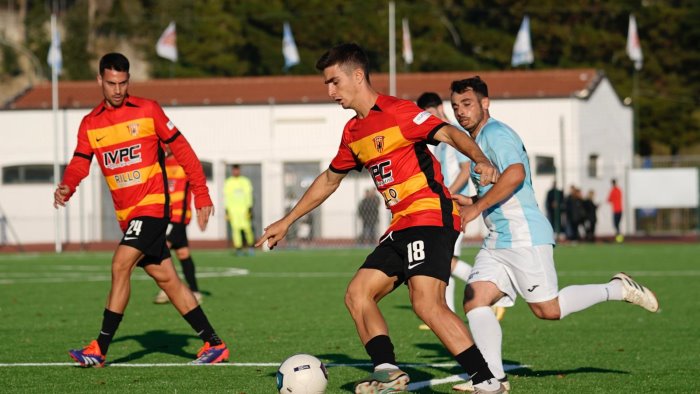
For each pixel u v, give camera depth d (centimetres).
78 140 2192
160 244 2191
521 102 10012
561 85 10588
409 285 1614
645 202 9081
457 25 14625
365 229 9219
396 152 1617
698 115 15600
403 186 1631
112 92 2116
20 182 10244
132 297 4103
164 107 10244
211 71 14912
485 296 1864
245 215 7550
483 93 1869
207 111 10238
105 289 4581
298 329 2950
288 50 11338
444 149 2834
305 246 9181
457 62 14025
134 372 2134
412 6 14425
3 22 16600
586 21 14700
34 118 10238
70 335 2856
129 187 2169
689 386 1922
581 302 1888
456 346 1594
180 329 2973
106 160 2167
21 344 2650
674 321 3111
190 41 15062
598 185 10488
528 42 11050
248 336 2781
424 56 14088
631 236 10244
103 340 2183
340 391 1877
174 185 3712
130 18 16650
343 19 14200
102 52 16588
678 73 15212
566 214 8994
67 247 9588
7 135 10238
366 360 2303
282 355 2394
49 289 4588
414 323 3086
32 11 16638
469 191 2814
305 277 5234
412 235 1617
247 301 3884
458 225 1650
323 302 3838
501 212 1859
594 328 2934
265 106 10200
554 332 2839
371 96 1636
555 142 9975
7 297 4166
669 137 14725
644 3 15562
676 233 10831
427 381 1986
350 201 9875
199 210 2188
